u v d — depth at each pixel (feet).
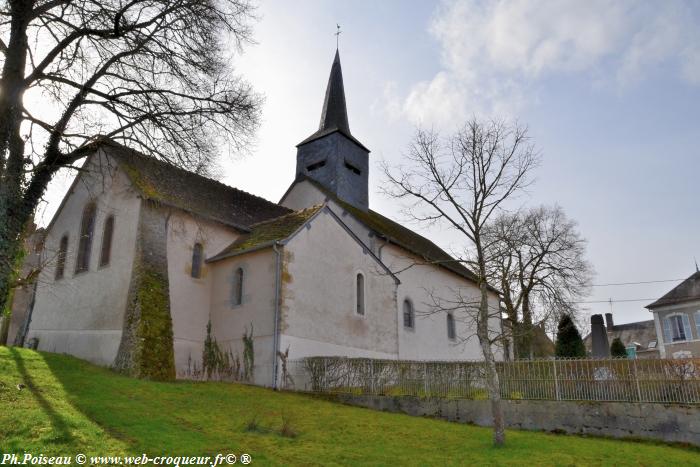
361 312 72.69
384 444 37.01
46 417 31.86
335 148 99.50
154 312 55.21
